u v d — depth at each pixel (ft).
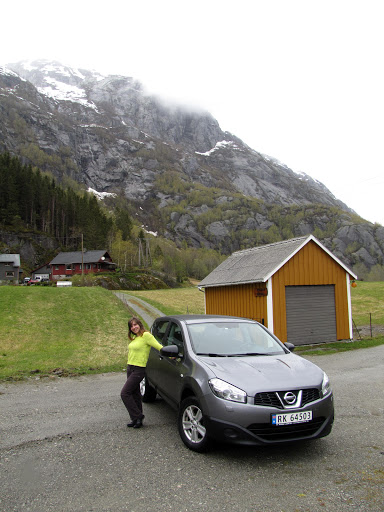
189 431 17.84
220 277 69.72
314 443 17.94
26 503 12.66
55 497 13.05
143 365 20.86
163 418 22.08
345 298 61.21
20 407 24.56
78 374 36.50
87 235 355.77
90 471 15.05
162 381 21.76
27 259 302.66
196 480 14.25
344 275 61.62
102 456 16.52
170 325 23.88
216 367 17.46
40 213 353.92
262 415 15.39
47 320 77.56
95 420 21.68
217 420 15.67
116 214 585.63
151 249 428.15
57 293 107.55
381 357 44.78
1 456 16.60
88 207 398.21
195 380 17.25
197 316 23.97
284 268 57.52
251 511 12.12
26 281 230.07
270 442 15.30
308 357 46.75
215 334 21.35
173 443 18.06
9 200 327.26
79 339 63.82
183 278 349.61
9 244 302.45
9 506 12.45
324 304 59.77
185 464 15.67
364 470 14.92
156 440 18.45
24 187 342.23
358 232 653.71
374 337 64.49
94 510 12.24
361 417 21.89
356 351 50.52
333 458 16.16
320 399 16.58
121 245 352.90
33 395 27.96
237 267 68.33
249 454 16.69
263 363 18.22
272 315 56.08
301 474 14.67
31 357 46.14
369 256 604.49
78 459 16.21
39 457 16.46
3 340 59.62
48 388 30.40
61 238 346.13
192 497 13.00
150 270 304.30
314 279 59.31
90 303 101.40
